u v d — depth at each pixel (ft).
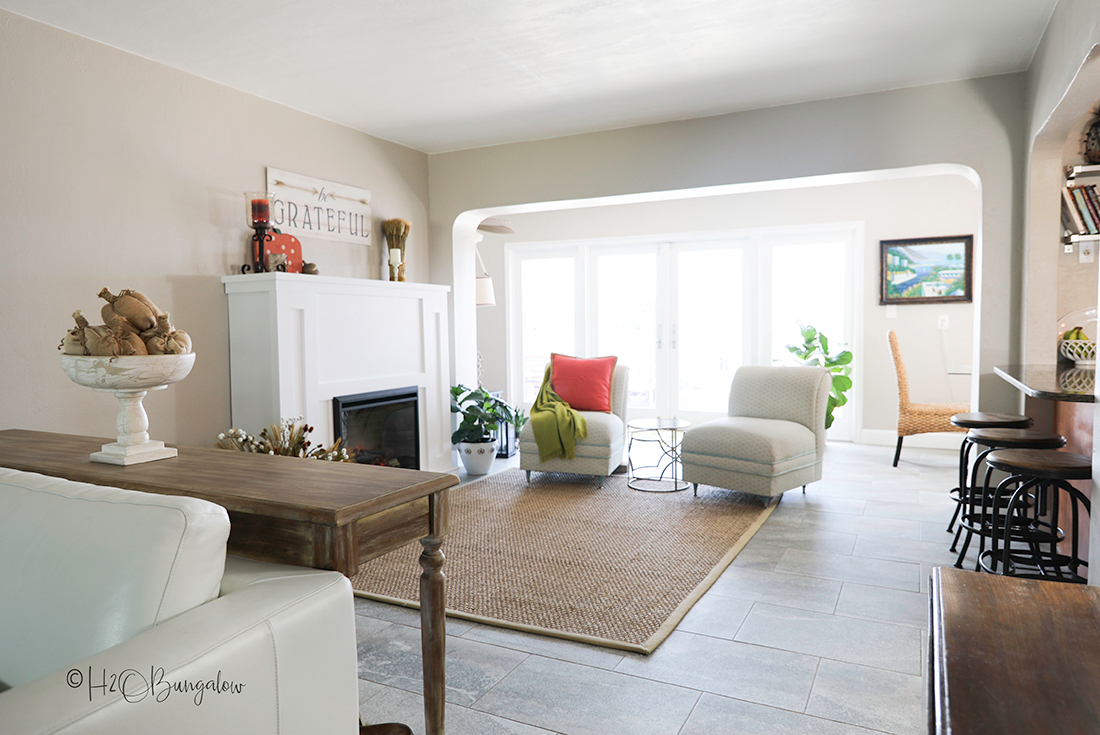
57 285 9.52
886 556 10.32
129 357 5.61
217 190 11.75
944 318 18.90
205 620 3.64
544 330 24.00
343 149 14.34
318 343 12.16
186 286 11.27
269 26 9.51
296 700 3.87
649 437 21.42
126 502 4.02
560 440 14.97
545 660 7.28
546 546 10.93
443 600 5.53
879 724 5.99
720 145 13.88
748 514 12.64
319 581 4.24
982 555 9.28
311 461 6.11
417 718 6.19
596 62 11.02
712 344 21.97
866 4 9.09
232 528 4.95
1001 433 9.62
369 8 9.01
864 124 12.73
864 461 17.39
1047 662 2.69
